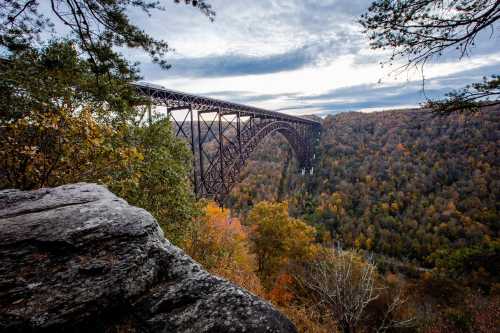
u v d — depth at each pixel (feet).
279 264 69.41
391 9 16.14
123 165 19.74
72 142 16.76
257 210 75.36
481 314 43.21
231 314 6.16
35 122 15.35
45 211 9.09
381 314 39.14
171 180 32.86
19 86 19.30
